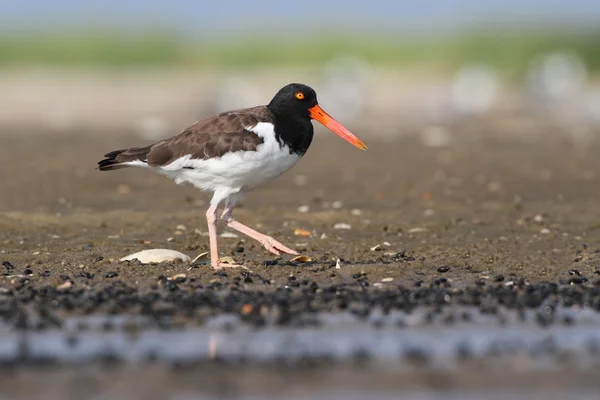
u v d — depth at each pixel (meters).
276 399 7.53
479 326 9.57
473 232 14.48
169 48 64.06
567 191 17.75
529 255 12.97
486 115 34.38
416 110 36.41
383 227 14.76
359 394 7.63
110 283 11.26
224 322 9.64
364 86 45.91
